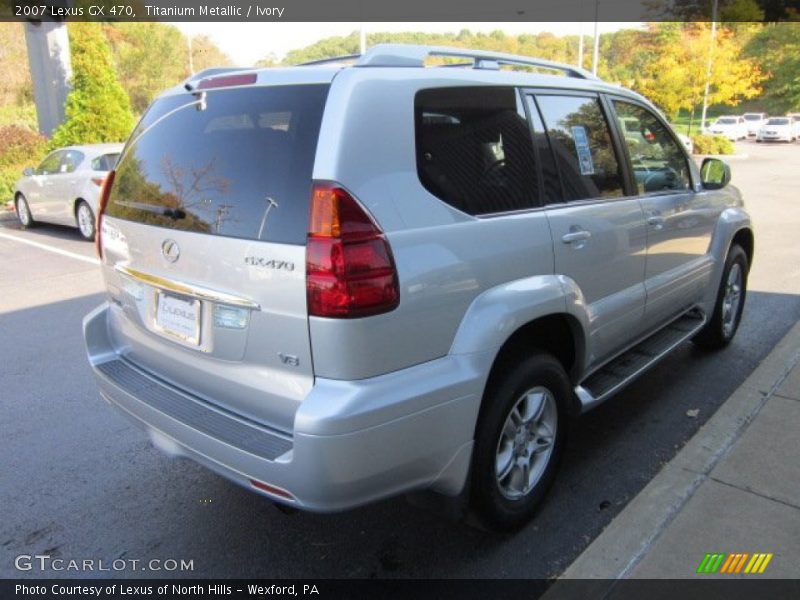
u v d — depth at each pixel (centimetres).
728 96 3497
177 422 269
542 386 309
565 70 367
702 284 475
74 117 1578
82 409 459
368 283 229
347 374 230
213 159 268
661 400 450
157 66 4512
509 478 307
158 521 332
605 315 352
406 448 243
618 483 353
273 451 240
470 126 281
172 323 285
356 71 247
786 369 470
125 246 308
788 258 891
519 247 287
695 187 466
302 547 310
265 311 242
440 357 255
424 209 251
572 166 338
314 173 233
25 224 1251
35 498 352
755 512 309
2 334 622
